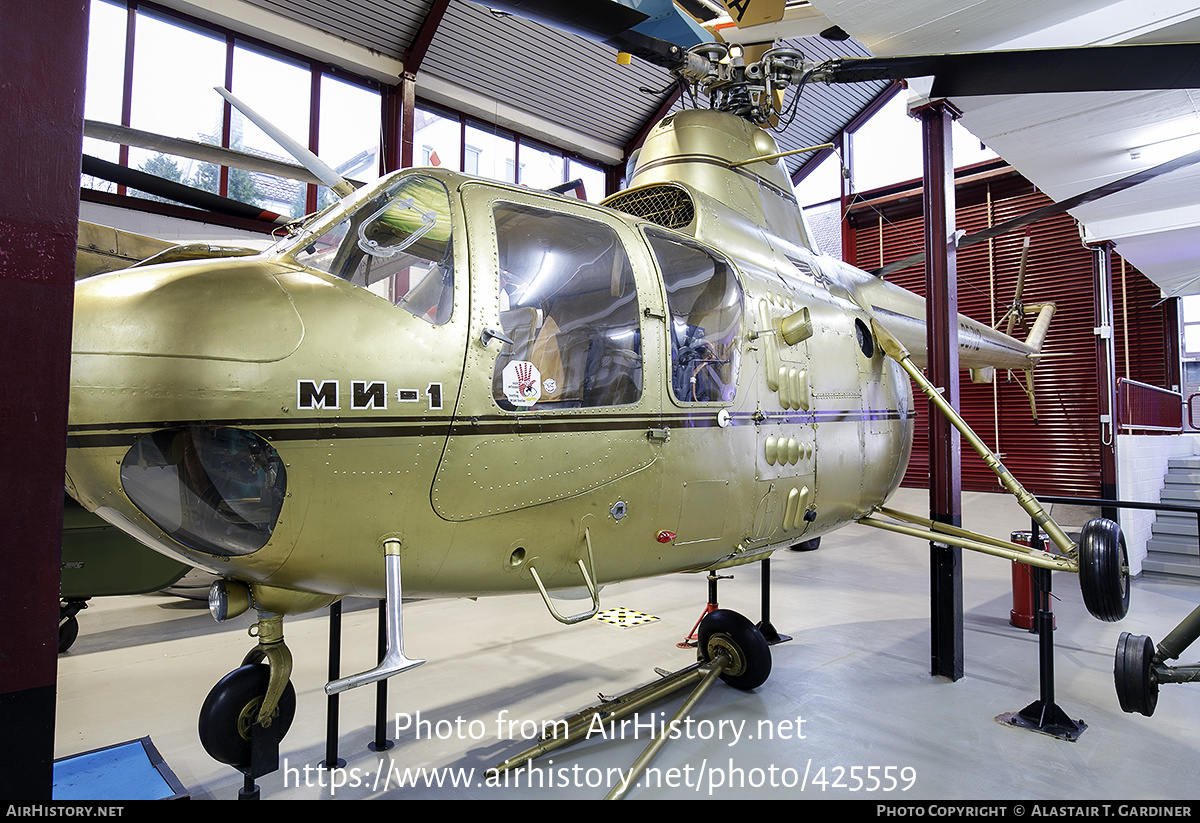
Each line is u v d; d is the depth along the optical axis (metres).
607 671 4.00
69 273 1.41
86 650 4.44
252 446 1.89
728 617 3.71
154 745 2.96
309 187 8.66
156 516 1.92
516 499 2.22
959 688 3.78
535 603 5.61
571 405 2.34
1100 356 7.19
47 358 1.37
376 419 1.98
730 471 2.85
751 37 4.02
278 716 2.48
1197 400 10.75
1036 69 3.22
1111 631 4.91
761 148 3.88
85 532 4.23
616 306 2.51
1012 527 8.56
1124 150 5.14
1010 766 2.89
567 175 11.53
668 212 3.42
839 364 3.61
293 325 1.93
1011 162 5.38
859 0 3.46
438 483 2.08
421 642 4.55
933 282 4.22
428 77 9.51
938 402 3.76
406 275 2.19
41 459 1.36
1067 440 9.97
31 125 1.36
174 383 1.79
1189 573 6.73
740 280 3.09
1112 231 7.02
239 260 2.10
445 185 2.33
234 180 8.16
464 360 2.12
